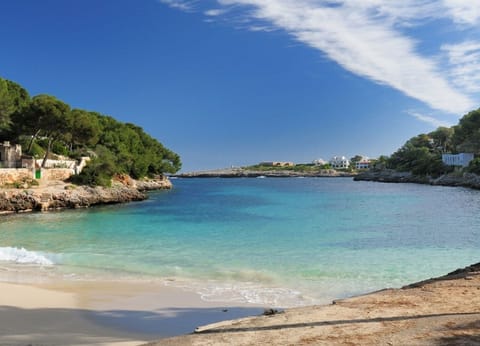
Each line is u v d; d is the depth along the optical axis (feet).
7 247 82.07
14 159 221.25
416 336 25.38
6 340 33.17
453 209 165.48
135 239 94.38
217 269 63.62
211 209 175.11
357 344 24.58
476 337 24.57
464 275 44.86
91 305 44.52
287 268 64.03
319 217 139.44
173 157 429.38
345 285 54.13
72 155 282.15
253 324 30.32
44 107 213.46
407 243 86.74
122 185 243.19
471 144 450.71
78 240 93.25
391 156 627.46
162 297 48.21
